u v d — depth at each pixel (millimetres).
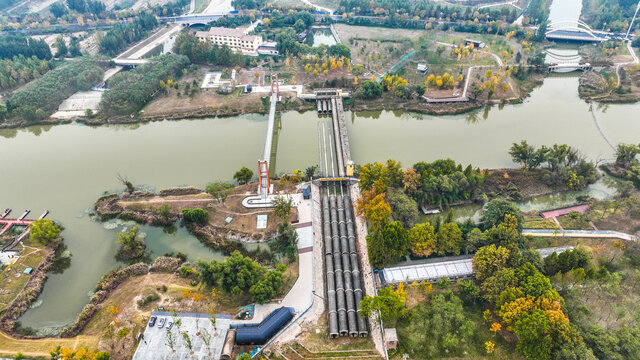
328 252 153000
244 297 137250
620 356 107188
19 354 118375
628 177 190250
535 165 199875
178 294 138875
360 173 182750
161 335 123250
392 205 171750
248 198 182500
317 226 169000
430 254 151625
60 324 134000
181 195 187000
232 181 197750
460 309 128750
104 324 129750
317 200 183000
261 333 121000
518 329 113688
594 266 130875
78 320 130375
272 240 164000
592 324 115688
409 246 149000
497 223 157375
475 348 121000
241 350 121125
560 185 192625
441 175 178875
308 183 190750
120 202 183000
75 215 178875
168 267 150875
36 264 153750
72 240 166500
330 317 128500
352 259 149875
